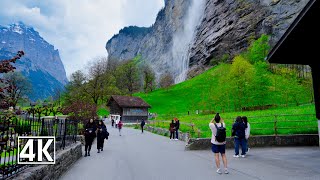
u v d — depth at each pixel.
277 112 28.92
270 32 97.19
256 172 9.50
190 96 85.44
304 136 16.45
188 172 9.87
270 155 13.12
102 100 81.50
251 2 111.12
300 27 12.42
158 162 12.18
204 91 83.75
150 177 9.15
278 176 8.83
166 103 83.19
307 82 46.88
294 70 58.47
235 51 111.25
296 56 14.48
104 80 83.12
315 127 17.84
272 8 99.56
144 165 11.46
